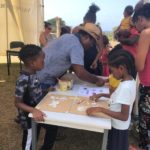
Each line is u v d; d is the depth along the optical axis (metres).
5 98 3.86
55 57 2.14
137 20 1.94
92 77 2.27
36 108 1.73
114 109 1.66
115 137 1.73
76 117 1.62
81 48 2.11
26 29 6.44
